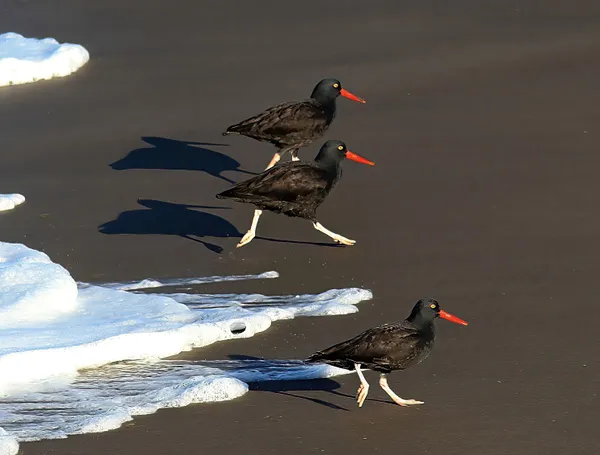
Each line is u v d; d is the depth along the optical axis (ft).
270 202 50.70
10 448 34.76
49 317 44.68
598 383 38.60
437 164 60.90
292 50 79.41
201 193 59.21
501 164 60.49
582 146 62.39
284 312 45.39
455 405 37.50
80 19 87.56
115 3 91.40
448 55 77.15
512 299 45.75
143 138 66.74
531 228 52.70
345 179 59.62
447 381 39.24
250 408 37.76
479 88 71.56
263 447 35.01
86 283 49.14
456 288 47.06
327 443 35.22
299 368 40.91
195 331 43.11
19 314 44.45
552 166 59.88
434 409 37.32
